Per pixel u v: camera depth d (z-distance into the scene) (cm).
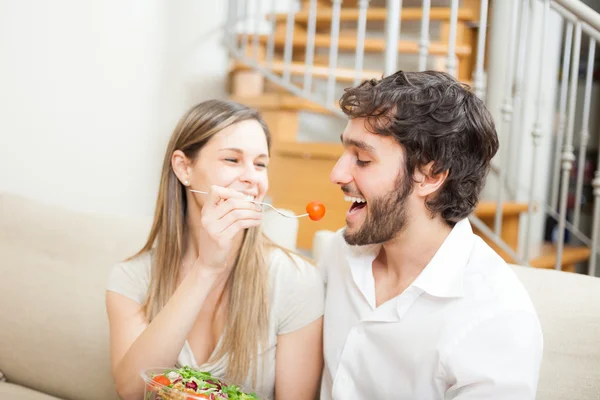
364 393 126
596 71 452
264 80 398
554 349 132
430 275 118
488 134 120
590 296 136
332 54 337
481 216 313
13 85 275
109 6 319
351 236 122
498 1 368
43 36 287
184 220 145
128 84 335
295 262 144
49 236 190
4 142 274
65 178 305
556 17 379
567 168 258
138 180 347
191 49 375
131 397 125
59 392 175
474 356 109
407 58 388
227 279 140
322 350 140
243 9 395
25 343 179
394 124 114
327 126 407
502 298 112
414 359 117
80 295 176
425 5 274
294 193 338
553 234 448
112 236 185
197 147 136
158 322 122
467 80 367
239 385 120
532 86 372
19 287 183
